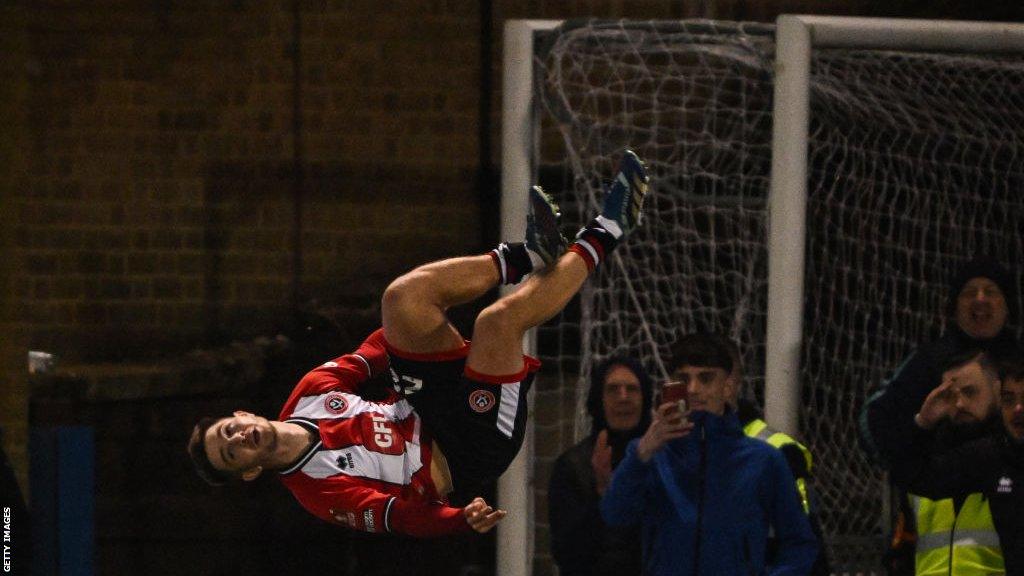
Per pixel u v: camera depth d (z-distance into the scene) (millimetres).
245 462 11883
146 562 25094
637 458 13766
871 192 20844
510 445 12133
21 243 25484
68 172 25734
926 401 13859
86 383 25172
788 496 13945
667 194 22375
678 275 21516
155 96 25906
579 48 18875
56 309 25625
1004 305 15516
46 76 25719
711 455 14016
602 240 12195
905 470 14117
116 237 25781
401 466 12094
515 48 17781
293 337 25781
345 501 11672
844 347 21594
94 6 25781
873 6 25703
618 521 14070
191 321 25797
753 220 22078
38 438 15203
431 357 11984
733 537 13789
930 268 21531
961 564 13938
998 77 20047
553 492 15500
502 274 12117
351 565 25141
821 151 22109
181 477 25297
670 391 13633
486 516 10742
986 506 13938
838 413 20250
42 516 15125
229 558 25203
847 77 19781
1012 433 13594
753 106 22188
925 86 20094
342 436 12078
